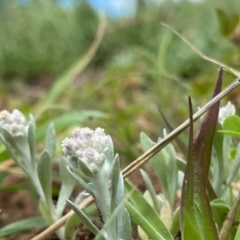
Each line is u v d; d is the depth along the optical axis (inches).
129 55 30.1
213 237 4.8
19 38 46.4
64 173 6.9
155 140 15.3
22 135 6.8
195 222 4.9
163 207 6.4
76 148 5.0
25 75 45.3
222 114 6.4
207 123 5.5
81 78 33.4
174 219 6.0
